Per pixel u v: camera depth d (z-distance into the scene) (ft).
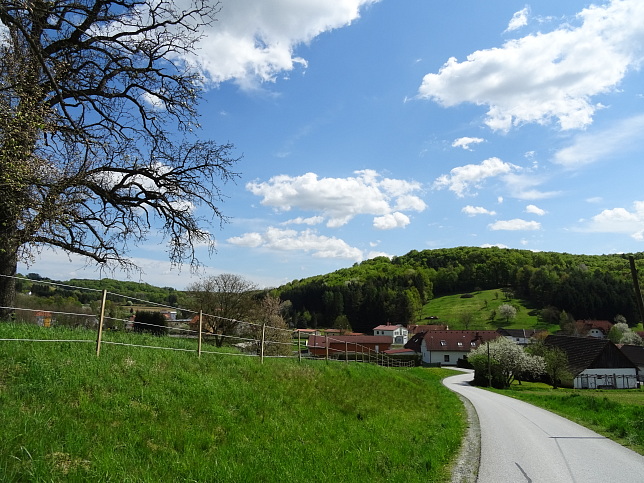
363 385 59.26
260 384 39.75
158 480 18.33
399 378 85.81
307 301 431.84
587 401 74.79
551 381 213.05
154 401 27.20
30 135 31.04
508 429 49.85
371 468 26.45
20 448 17.10
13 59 32.58
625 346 277.23
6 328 31.48
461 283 547.90
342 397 46.68
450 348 328.70
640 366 261.44
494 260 552.41
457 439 40.83
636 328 383.24
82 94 42.50
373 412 44.47
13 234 34.71
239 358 47.01
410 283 513.04
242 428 28.27
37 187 33.65
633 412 56.95
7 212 33.91
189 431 24.68
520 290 490.90
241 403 32.76
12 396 21.56
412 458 30.58
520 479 27.14
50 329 36.35
